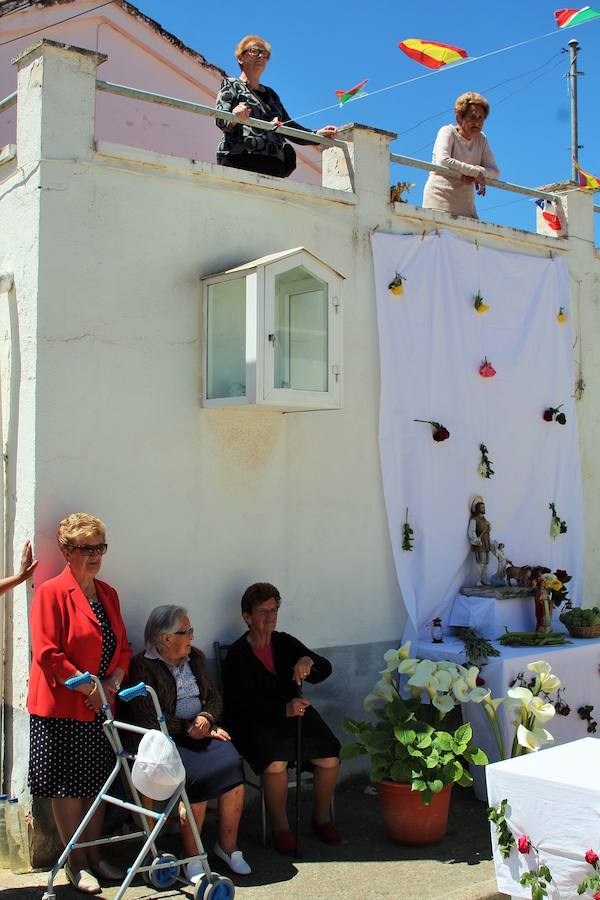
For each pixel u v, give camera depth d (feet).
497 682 18.98
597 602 25.21
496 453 22.70
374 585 20.38
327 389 17.72
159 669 15.92
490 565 22.34
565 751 13.82
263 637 17.58
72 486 16.25
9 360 16.72
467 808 18.40
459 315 22.17
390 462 20.67
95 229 16.69
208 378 17.79
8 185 17.03
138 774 12.91
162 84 30.14
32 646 15.03
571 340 24.82
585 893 11.85
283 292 17.07
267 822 17.29
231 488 18.29
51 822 15.57
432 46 18.10
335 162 21.04
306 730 16.92
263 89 21.22
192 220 17.94
